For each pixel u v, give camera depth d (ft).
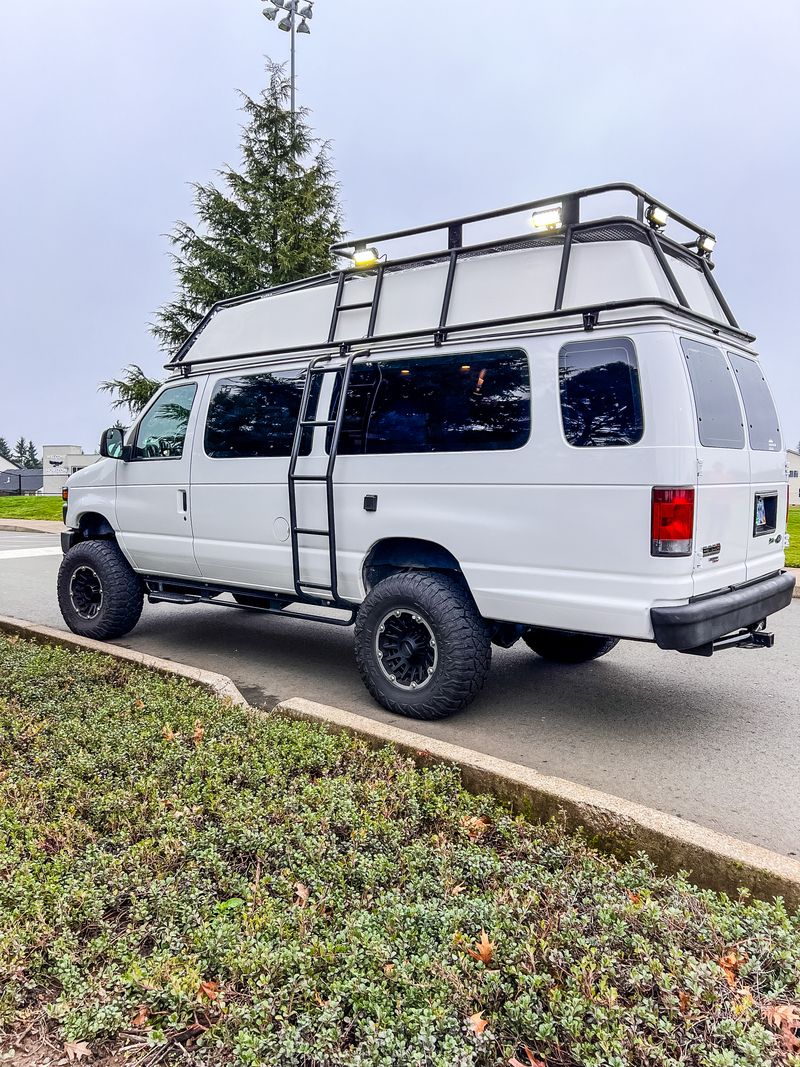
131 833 9.07
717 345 13.66
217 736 11.83
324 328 16.48
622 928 7.02
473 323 13.52
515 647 20.94
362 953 6.81
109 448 19.72
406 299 15.01
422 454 14.16
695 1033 6.02
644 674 18.22
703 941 7.01
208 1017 6.37
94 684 14.82
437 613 13.74
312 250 68.28
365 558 15.12
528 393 12.90
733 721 14.88
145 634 22.49
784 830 10.44
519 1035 6.11
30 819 9.26
